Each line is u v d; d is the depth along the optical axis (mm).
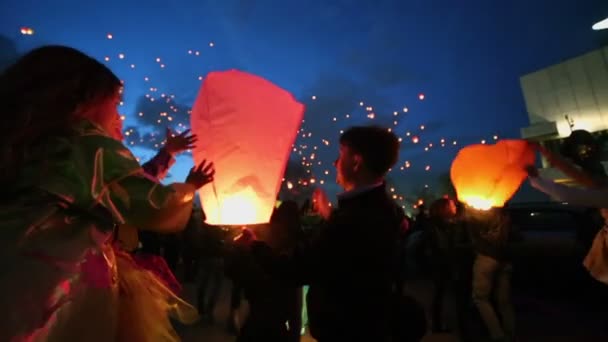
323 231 1543
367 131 1699
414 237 7711
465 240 4570
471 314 5266
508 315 3975
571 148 2350
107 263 1103
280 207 3182
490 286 4027
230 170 1315
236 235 1635
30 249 910
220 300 6496
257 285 2959
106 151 1042
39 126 1003
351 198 1606
